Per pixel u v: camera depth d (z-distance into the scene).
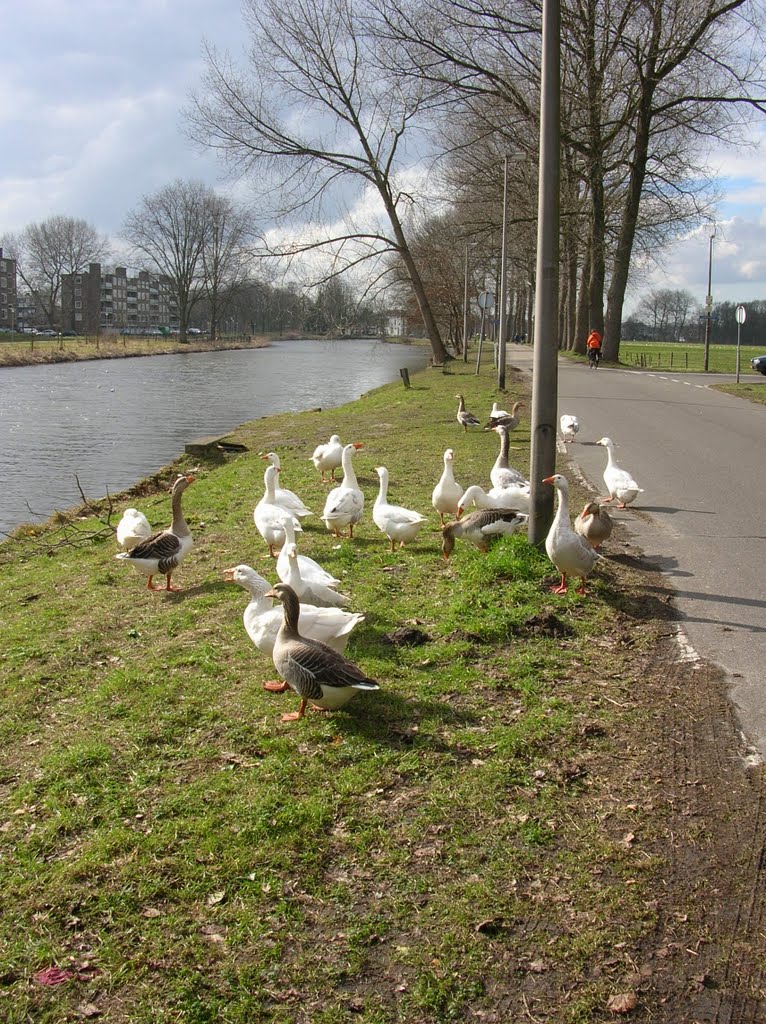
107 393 43.69
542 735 5.68
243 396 42.28
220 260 108.06
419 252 58.00
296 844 4.68
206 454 20.88
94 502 16.62
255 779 5.33
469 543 10.41
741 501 12.67
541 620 7.58
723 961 3.82
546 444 9.34
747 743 5.55
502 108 37.16
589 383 34.06
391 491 14.02
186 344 103.06
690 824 4.74
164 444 26.62
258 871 4.48
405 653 7.09
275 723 6.07
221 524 12.70
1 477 21.12
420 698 6.32
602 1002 3.63
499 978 3.77
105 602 9.33
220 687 6.75
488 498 10.91
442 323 79.25
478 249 45.34
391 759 5.49
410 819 4.88
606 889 4.27
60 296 148.12
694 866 4.41
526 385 33.28
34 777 5.58
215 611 8.61
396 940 4.00
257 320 164.38
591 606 8.08
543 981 3.75
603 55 35.09
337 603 7.74
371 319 65.69
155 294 194.38
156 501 15.50
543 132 8.95
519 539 9.55
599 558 8.88
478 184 41.09
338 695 5.82
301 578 7.57
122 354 83.31
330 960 3.90
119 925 4.17
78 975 3.88
